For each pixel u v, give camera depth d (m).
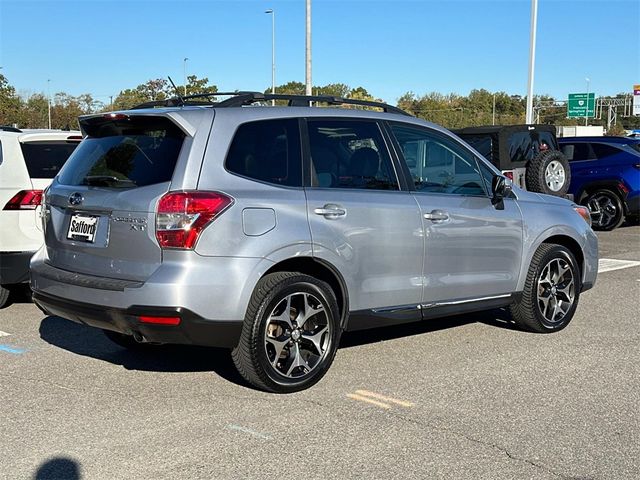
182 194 4.49
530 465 3.90
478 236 6.00
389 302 5.48
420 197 5.66
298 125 5.18
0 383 5.25
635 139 15.28
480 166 6.24
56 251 5.21
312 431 4.35
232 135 4.82
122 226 4.65
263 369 4.82
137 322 4.50
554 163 11.48
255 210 4.71
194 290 4.45
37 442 4.19
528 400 4.91
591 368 5.65
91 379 5.34
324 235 5.01
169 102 5.48
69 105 62.69
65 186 5.25
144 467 3.86
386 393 5.03
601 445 4.18
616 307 7.91
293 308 5.03
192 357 5.90
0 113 52.88
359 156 5.43
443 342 6.38
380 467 3.87
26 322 7.09
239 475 3.77
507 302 6.38
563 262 6.75
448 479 3.73
